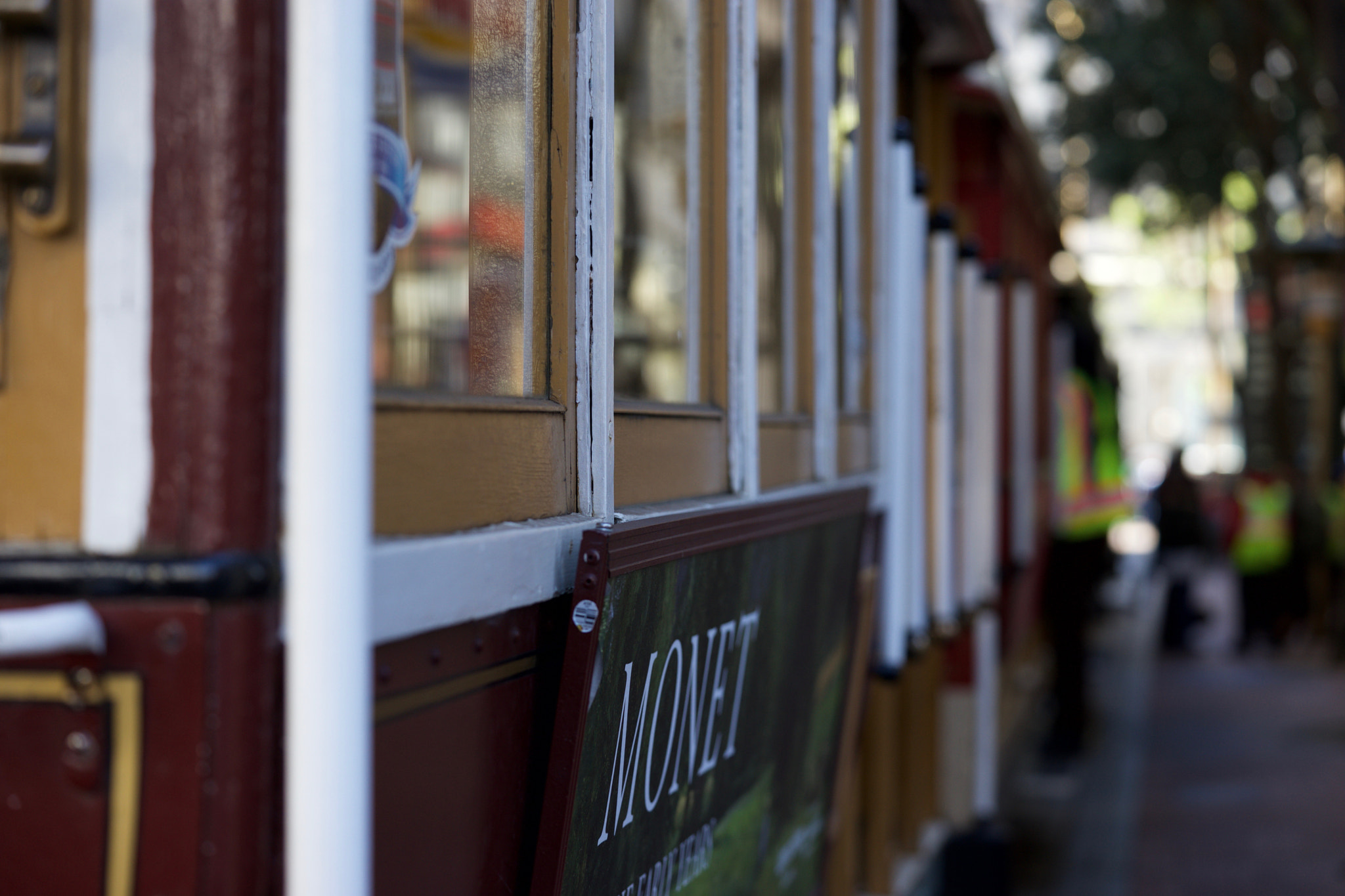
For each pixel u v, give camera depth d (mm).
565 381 1885
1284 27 17188
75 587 1225
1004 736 8477
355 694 1243
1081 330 10156
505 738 1680
